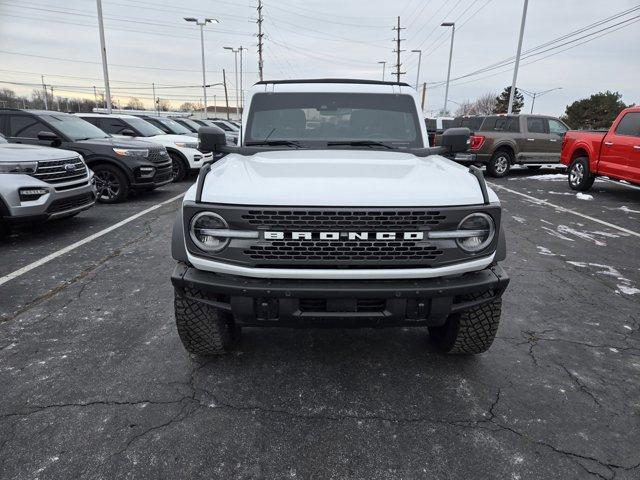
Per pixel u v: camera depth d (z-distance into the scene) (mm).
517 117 14156
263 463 2242
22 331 3545
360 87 4016
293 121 3869
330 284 2434
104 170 8789
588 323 3818
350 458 2281
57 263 5172
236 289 2434
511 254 5781
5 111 8523
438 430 2490
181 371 3025
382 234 2385
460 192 2496
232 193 2432
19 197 5617
